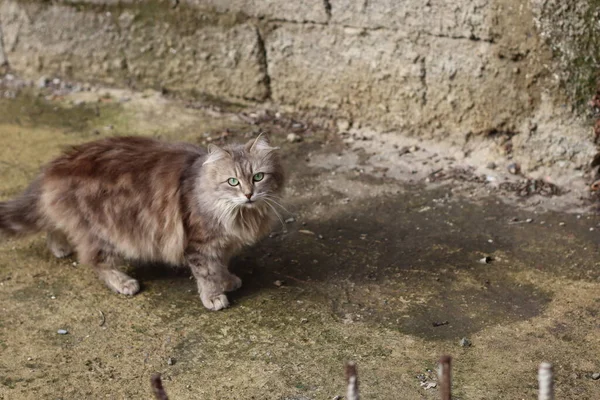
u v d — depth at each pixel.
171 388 4.21
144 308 4.91
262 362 4.39
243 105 7.52
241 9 7.14
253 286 5.11
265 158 4.73
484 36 6.13
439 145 6.69
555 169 6.16
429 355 4.40
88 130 7.22
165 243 4.94
